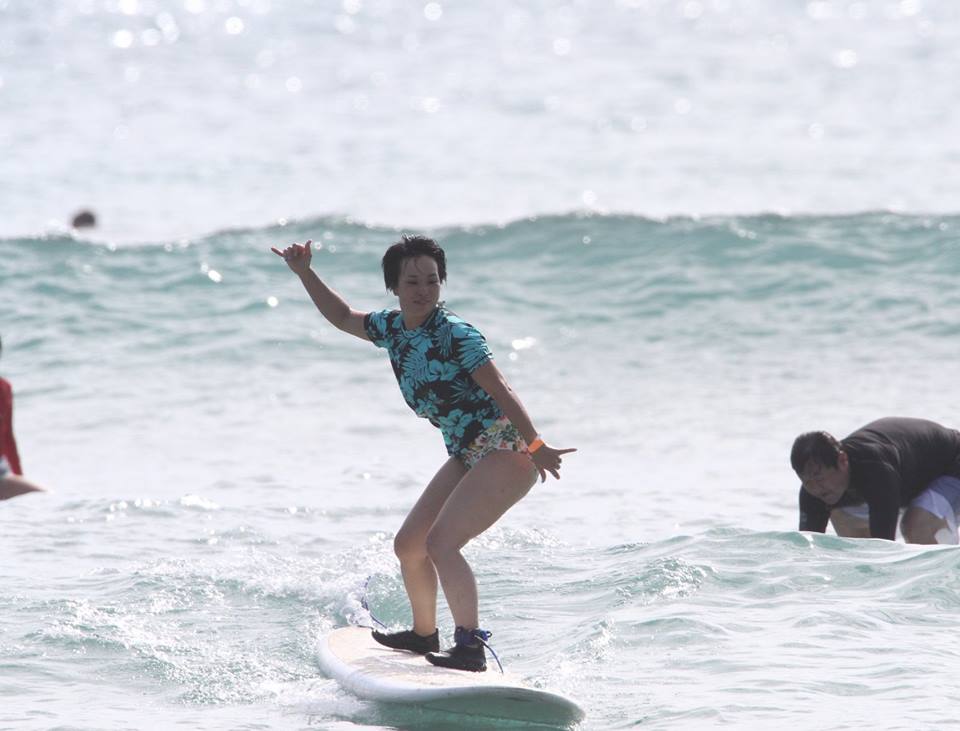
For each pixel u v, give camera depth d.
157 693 20.22
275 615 23.91
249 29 194.00
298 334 54.97
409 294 19.22
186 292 60.34
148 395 48.22
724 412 43.81
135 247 66.25
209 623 23.44
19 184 94.75
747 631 21.70
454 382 19.16
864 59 150.38
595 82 138.88
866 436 26.42
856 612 22.31
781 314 55.31
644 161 98.12
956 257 59.22
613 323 55.66
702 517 31.16
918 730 17.19
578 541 28.36
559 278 61.19
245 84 145.00
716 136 107.69
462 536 19.50
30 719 18.83
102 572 26.36
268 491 34.31
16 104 130.62
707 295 57.84
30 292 60.25
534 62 155.62
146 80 148.25
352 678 19.72
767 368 49.00
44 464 40.06
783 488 34.56
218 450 41.19
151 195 91.06
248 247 66.31
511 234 66.38
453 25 194.50
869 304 55.34
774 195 84.62
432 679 19.20
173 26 197.62
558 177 93.25
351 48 172.88
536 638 22.16
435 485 20.17
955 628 21.48
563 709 18.14
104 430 44.12
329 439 42.19
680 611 22.66
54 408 46.94
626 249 63.59
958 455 27.11
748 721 17.83
